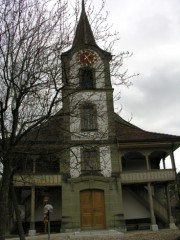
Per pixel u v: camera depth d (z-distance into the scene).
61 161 13.62
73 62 11.66
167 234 22.72
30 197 29.42
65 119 12.46
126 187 31.12
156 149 30.67
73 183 29.05
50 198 30.59
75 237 22.80
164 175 29.78
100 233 24.88
